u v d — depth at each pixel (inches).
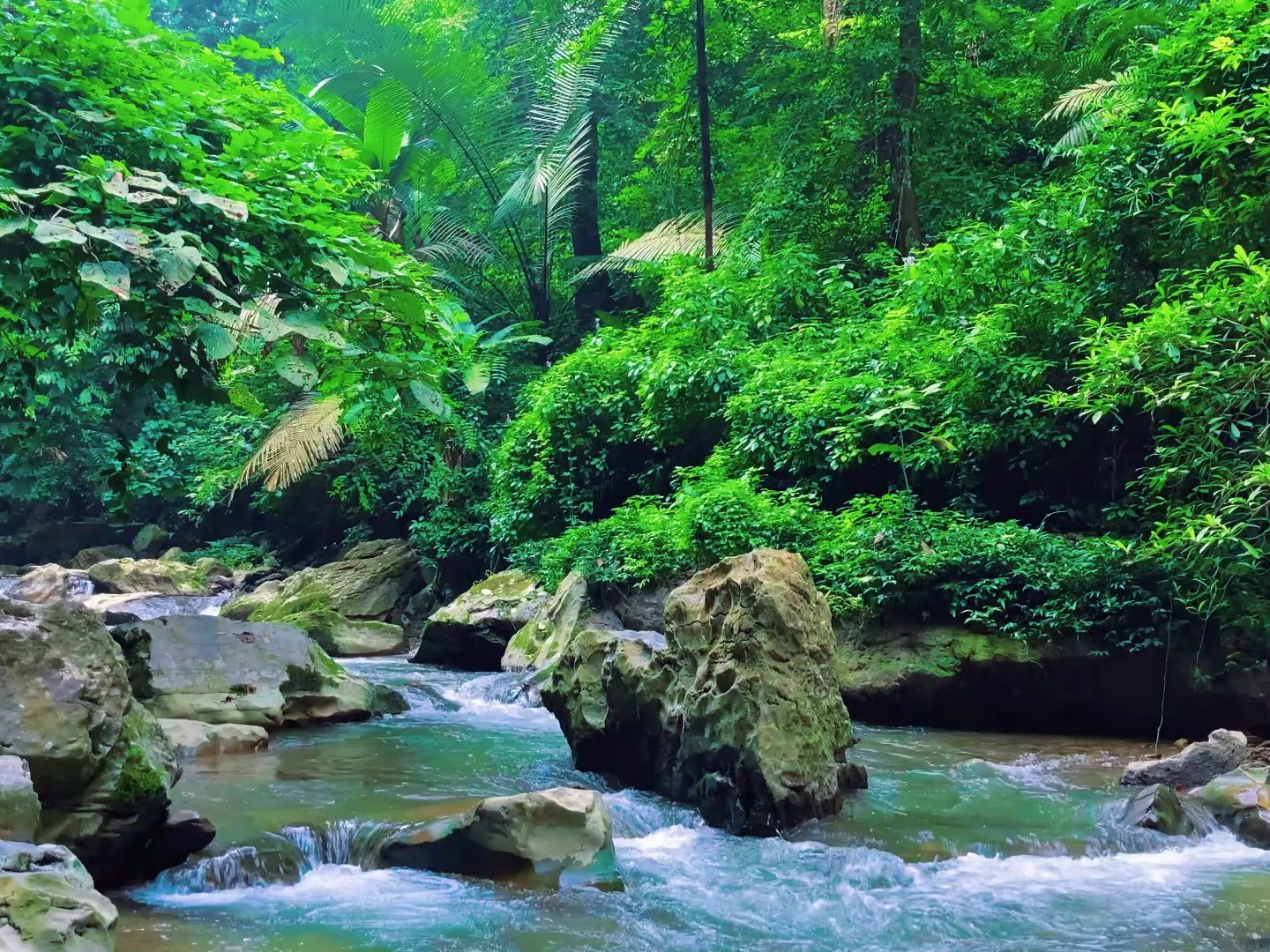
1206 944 190.4
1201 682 347.3
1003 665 373.1
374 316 249.0
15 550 985.5
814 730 266.7
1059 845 241.8
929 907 207.9
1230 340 317.4
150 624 381.1
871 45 613.9
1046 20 626.2
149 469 955.3
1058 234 453.7
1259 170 345.7
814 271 597.6
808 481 479.8
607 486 614.5
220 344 181.3
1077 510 429.1
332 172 305.0
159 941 183.8
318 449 695.7
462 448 733.3
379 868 229.9
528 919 199.9
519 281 863.7
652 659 292.4
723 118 781.9
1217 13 388.5
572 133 767.7
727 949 187.6
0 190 178.9
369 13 764.6
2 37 253.4
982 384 437.4
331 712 401.7
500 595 570.9
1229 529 298.5
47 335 271.3
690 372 536.4
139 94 262.1
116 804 199.8
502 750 347.9
